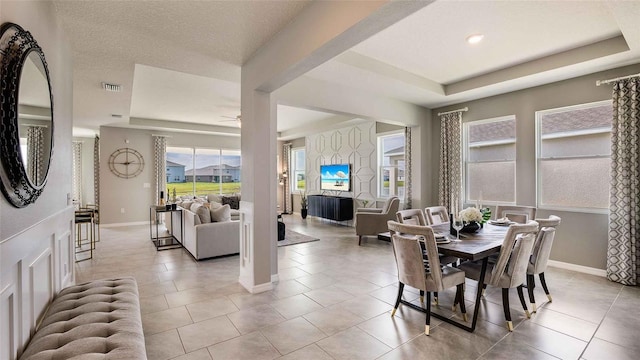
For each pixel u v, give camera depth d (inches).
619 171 141.1
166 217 277.6
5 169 55.2
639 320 105.3
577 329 99.7
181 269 164.6
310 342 93.0
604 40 129.5
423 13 108.0
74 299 82.5
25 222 65.3
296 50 98.1
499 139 190.9
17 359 60.0
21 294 62.3
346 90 173.0
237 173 393.1
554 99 165.5
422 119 219.9
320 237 251.9
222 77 151.6
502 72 164.2
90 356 56.2
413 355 86.3
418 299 124.8
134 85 188.5
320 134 355.6
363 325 103.5
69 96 109.0
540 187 173.2
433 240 97.3
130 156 316.8
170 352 87.2
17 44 59.3
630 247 138.0
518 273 101.0
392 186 275.4
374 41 130.6
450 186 209.5
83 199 362.9
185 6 89.8
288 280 147.6
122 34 105.7
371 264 174.4
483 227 136.8
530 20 112.7
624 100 140.6
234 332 98.4
